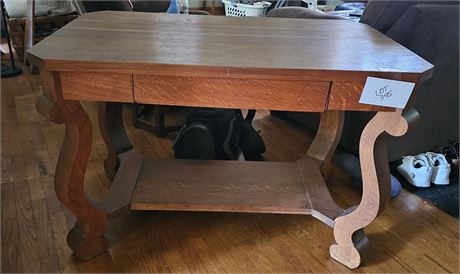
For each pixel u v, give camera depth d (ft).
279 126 6.66
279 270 3.57
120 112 4.66
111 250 3.70
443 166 5.01
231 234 4.03
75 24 3.68
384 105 2.84
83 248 3.48
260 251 3.80
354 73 2.70
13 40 9.53
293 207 3.95
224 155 5.12
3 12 8.70
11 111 6.72
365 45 3.46
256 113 7.13
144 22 3.99
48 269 3.43
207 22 4.21
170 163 4.61
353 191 4.88
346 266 3.65
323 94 2.83
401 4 4.43
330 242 3.96
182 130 5.08
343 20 4.83
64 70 2.61
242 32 3.78
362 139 3.18
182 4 8.41
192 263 3.61
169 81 2.73
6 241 3.72
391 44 3.55
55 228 3.93
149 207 3.84
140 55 2.75
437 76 4.88
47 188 4.57
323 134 4.77
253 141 5.38
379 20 4.61
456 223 4.33
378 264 3.68
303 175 4.52
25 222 3.99
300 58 2.92
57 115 2.80
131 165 4.50
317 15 5.19
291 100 2.84
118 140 4.67
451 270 3.64
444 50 4.68
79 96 2.77
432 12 4.27
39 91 7.75
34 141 5.72
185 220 4.20
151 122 6.48
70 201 3.21
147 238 3.90
